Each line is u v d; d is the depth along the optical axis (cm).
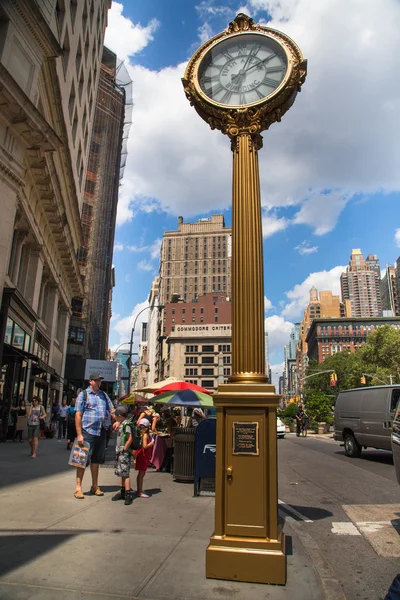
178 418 1486
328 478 1070
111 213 6150
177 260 16700
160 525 530
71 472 966
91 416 707
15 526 503
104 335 6278
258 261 444
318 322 14338
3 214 1650
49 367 2947
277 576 351
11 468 979
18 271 2166
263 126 501
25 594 322
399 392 1314
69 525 513
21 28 1767
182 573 371
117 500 681
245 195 464
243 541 366
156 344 15650
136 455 740
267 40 529
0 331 1655
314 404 3659
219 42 544
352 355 7969
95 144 5981
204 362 11462
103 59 6347
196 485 747
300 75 496
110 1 3969
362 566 463
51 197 2247
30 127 1702
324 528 614
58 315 3728
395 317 14162
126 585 343
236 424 390
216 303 12675
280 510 727
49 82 2094
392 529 604
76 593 326
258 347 420
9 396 1841
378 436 1348
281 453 1719
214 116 518
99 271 5819
